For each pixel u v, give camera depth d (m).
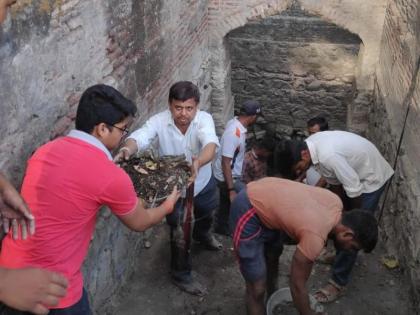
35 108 2.81
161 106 5.20
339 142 3.72
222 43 7.04
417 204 4.03
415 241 3.94
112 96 2.54
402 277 4.20
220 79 7.30
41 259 2.37
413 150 4.41
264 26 7.70
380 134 5.84
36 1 2.71
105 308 3.88
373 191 3.89
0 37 2.44
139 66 4.42
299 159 3.83
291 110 8.46
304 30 7.62
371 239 2.94
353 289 4.12
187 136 3.66
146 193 3.06
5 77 2.51
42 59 2.83
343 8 6.46
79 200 2.37
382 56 6.38
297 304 2.97
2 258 2.42
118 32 3.86
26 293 1.67
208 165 3.94
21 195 2.38
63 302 2.44
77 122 2.56
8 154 2.61
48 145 2.45
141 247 4.60
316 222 2.84
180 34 5.61
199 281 4.25
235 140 4.49
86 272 3.49
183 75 5.94
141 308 4.02
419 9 4.69
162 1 4.86
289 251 4.54
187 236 3.91
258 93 8.42
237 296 4.11
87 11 3.30
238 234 3.21
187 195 3.70
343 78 7.89
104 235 3.73
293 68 8.00
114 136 2.61
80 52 3.28
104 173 2.40
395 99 5.34
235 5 6.71
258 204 3.12
